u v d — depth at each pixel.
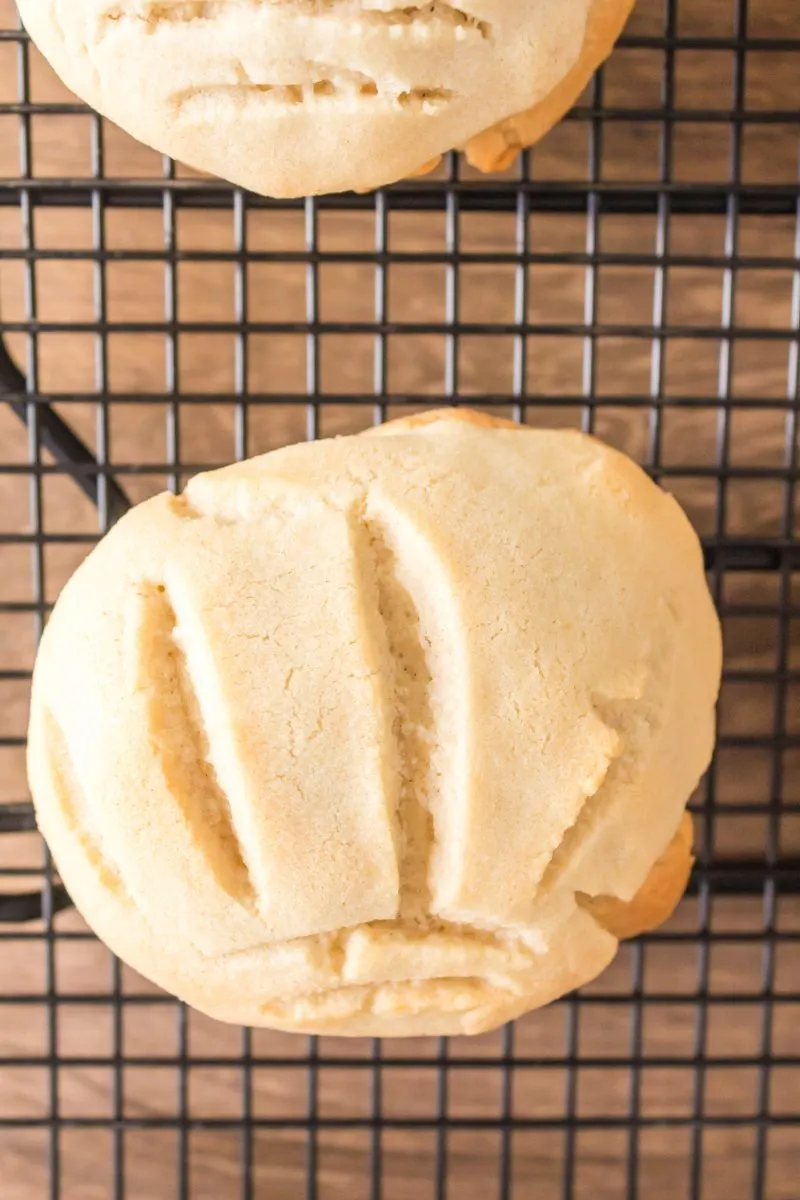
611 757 0.30
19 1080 0.38
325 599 0.30
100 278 0.35
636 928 0.32
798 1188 0.39
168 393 0.35
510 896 0.30
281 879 0.30
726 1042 0.38
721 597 0.36
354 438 0.32
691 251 0.37
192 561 0.31
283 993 0.31
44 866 0.36
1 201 0.35
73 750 0.31
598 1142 0.39
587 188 0.34
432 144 0.31
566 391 0.37
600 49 0.31
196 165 0.32
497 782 0.30
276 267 0.37
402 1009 0.31
